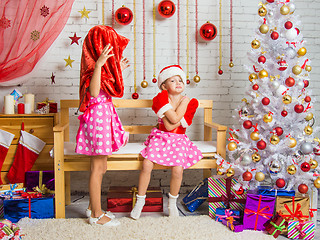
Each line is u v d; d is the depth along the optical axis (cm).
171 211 208
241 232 188
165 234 181
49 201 205
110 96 196
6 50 229
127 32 262
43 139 223
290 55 196
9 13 228
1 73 235
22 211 203
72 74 261
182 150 207
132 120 267
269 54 204
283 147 193
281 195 194
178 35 267
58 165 202
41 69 258
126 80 265
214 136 277
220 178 206
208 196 209
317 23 276
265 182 234
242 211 203
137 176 268
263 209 193
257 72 207
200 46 269
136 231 184
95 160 193
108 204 217
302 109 191
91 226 191
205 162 213
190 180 272
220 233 184
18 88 256
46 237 176
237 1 270
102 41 189
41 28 231
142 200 204
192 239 176
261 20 204
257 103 199
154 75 261
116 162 207
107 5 260
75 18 258
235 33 271
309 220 193
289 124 200
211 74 271
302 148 192
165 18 265
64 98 261
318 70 278
